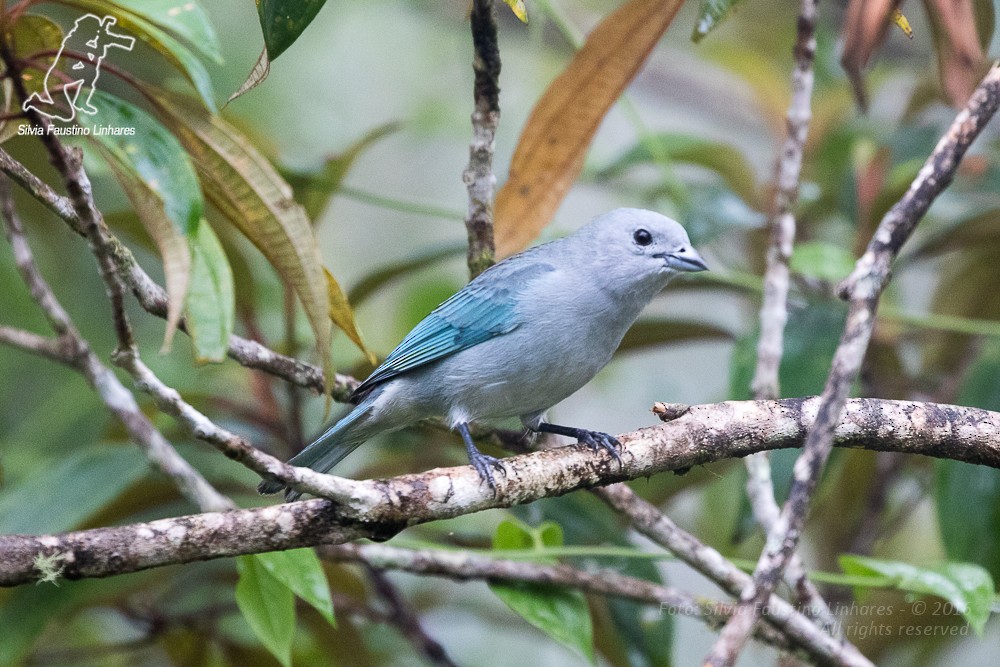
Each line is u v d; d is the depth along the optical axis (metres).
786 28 16.81
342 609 11.31
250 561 8.12
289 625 8.14
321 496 6.79
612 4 17.19
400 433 12.10
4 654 9.40
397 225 17.73
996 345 10.94
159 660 12.81
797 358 10.38
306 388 9.28
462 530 11.77
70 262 13.84
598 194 18.45
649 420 17.28
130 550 6.42
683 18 17.92
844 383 6.75
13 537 6.25
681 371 18.19
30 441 12.98
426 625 13.46
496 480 7.57
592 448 7.97
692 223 11.66
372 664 11.77
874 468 12.74
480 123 9.30
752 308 13.60
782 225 9.20
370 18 17.11
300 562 8.00
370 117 16.92
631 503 8.93
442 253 11.20
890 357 12.62
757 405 8.12
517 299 9.87
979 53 9.35
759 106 14.96
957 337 12.77
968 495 9.77
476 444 11.52
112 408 7.66
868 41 8.99
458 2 17.41
